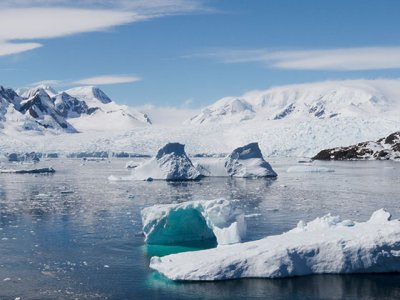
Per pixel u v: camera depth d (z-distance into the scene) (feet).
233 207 94.12
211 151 469.16
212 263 72.43
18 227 109.91
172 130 541.75
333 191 172.55
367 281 69.21
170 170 223.51
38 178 237.25
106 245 93.30
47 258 84.84
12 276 75.51
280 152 441.27
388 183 200.13
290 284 68.59
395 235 73.56
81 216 123.13
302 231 82.02
